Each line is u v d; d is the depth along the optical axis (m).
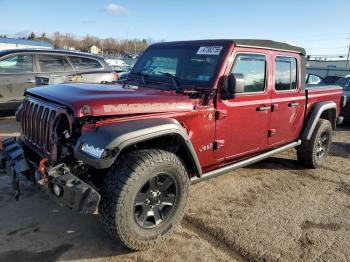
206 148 3.66
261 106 4.20
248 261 3.09
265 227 3.70
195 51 3.98
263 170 5.57
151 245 3.13
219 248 3.27
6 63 8.19
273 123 4.50
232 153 4.01
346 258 3.21
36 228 3.50
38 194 4.23
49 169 2.83
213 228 3.63
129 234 2.93
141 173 2.88
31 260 2.99
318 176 5.42
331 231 3.69
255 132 4.23
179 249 3.22
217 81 3.61
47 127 3.19
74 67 8.88
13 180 3.33
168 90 3.77
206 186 4.77
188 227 3.63
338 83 11.47
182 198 3.28
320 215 4.05
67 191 2.70
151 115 3.14
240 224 3.74
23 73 8.34
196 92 3.59
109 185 2.85
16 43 35.06
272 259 3.13
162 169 3.04
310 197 4.57
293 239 3.49
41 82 6.67
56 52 8.75
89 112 2.81
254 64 4.07
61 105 3.06
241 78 3.47
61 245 3.23
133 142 2.83
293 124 4.98
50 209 3.88
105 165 2.70
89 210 2.68
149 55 4.52
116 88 3.52
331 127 5.77
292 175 5.40
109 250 3.17
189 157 3.41
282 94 4.60
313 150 5.46
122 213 2.84
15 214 3.75
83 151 2.79
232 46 3.76
